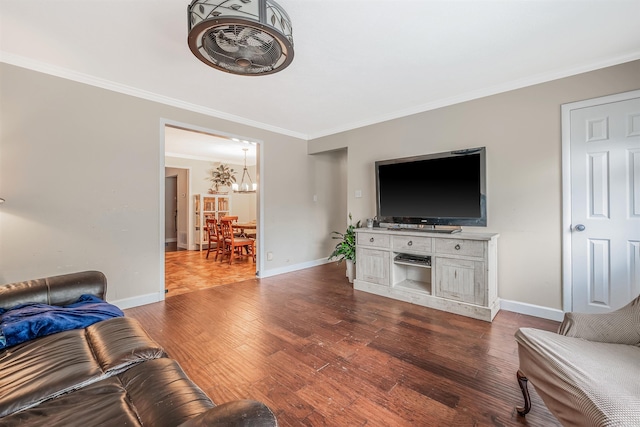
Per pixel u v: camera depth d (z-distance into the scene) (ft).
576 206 8.14
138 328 4.96
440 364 6.14
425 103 10.92
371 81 9.03
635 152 7.34
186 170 24.31
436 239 9.44
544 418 4.53
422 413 4.69
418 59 7.68
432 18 6.00
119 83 9.25
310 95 10.20
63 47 7.16
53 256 8.31
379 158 12.61
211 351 6.76
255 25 4.67
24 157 7.84
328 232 17.69
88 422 2.78
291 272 15.12
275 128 14.37
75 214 8.67
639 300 4.63
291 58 5.64
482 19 6.04
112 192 9.35
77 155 8.69
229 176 26.09
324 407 4.86
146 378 3.50
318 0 5.42
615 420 2.84
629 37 6.66
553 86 8.46
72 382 3.42
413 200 10.66
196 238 24.27
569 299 8.26
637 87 7.32
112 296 9.38
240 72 6.07
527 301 8.96
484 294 8.51
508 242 9.25
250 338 7.42
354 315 8.96
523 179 8.96
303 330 7.89
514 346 6.89
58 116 8.34
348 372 5.88
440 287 9.38
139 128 9.91
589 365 3.73
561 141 8.34
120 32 6.51
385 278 10.85
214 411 2.39
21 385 3.32
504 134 9.29
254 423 2.24
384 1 5.49
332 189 17.90
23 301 5.54
